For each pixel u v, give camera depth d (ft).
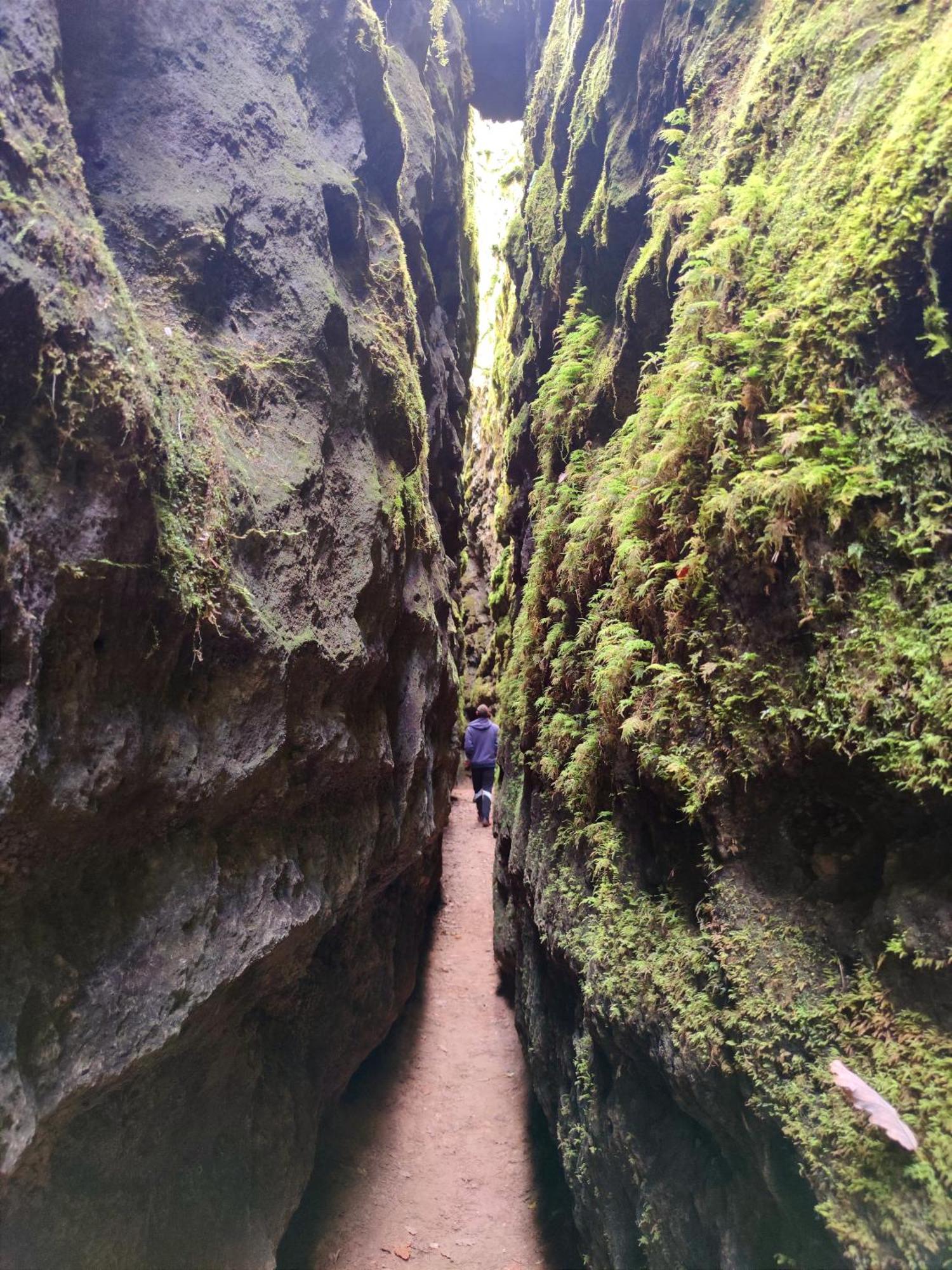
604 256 17.67
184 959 8.38
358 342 13.96
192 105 11.08
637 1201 10.37
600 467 15.37
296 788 11.06
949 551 7.16
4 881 6.69
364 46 15.74
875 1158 6.22
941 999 6.49
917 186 7.61
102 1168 8.59
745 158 10.89
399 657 15.52
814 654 7.89
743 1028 7.75
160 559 7.69
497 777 25.86
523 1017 18.44
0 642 6.12
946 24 8.14
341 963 14.97
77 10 9.84
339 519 12.19
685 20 14.51
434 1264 13.83
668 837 10.35
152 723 8.00
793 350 8.64
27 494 6.37
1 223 6.31
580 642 14.05
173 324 9.73
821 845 7.98
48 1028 6.85
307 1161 13.12
